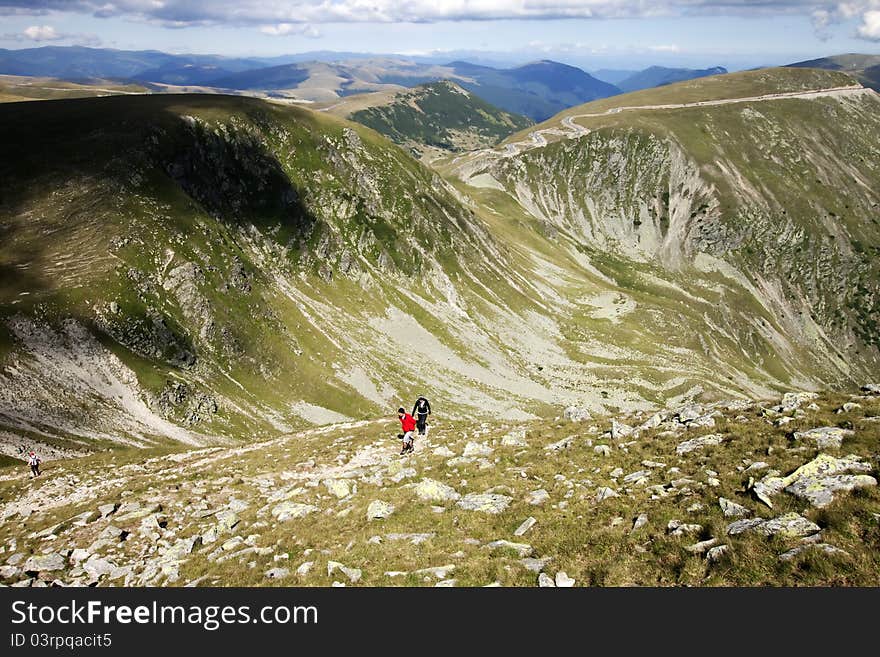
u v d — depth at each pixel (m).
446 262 170.00
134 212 102.88
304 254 141.25
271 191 142.88
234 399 92.19
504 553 17.00
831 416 22.02
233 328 102.69
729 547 14.48
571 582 14.96
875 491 15.29
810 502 15.70
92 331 82.00
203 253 107.62
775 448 20.00
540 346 159.38
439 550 17.94
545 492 20.84
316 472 31.41
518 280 190.25
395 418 48.22
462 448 29.80
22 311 78.19
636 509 18.05
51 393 70.50
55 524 27.00
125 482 34.84
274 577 18.20
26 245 90.94
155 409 78.81
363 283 147.75
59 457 59.53
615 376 148.75
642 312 196.12
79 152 111.06
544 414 122.38
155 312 91.00
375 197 165.50
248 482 30.94
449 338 145.38
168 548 22.83
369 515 21.47
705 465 20.38
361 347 126.12
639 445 24.30
